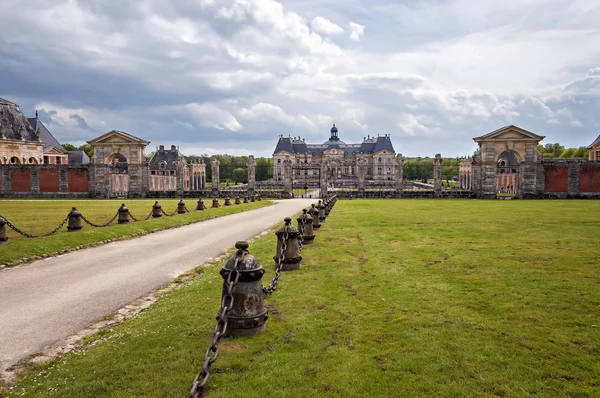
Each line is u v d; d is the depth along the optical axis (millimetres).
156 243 17750
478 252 13953
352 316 7926
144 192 56031
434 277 10688
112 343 6969
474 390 5355
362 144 161750
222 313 6230
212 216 28641
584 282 10062
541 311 8062
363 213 29641
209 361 5508
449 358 6191
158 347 6707
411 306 8438
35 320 8375
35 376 5977
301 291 9602
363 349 6535
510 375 5699
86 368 6078
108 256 14930
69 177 55906
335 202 43688
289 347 6629
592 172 50562
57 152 82375
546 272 11078
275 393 5328
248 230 21734
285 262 11727
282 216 29422
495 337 6898
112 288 10750
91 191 55875
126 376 5816
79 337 7461
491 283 10039
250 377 5723
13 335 7594
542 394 5250
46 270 12742
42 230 20031
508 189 74812
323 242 16453
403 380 5621
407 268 11742
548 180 51656
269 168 149000
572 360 6078
